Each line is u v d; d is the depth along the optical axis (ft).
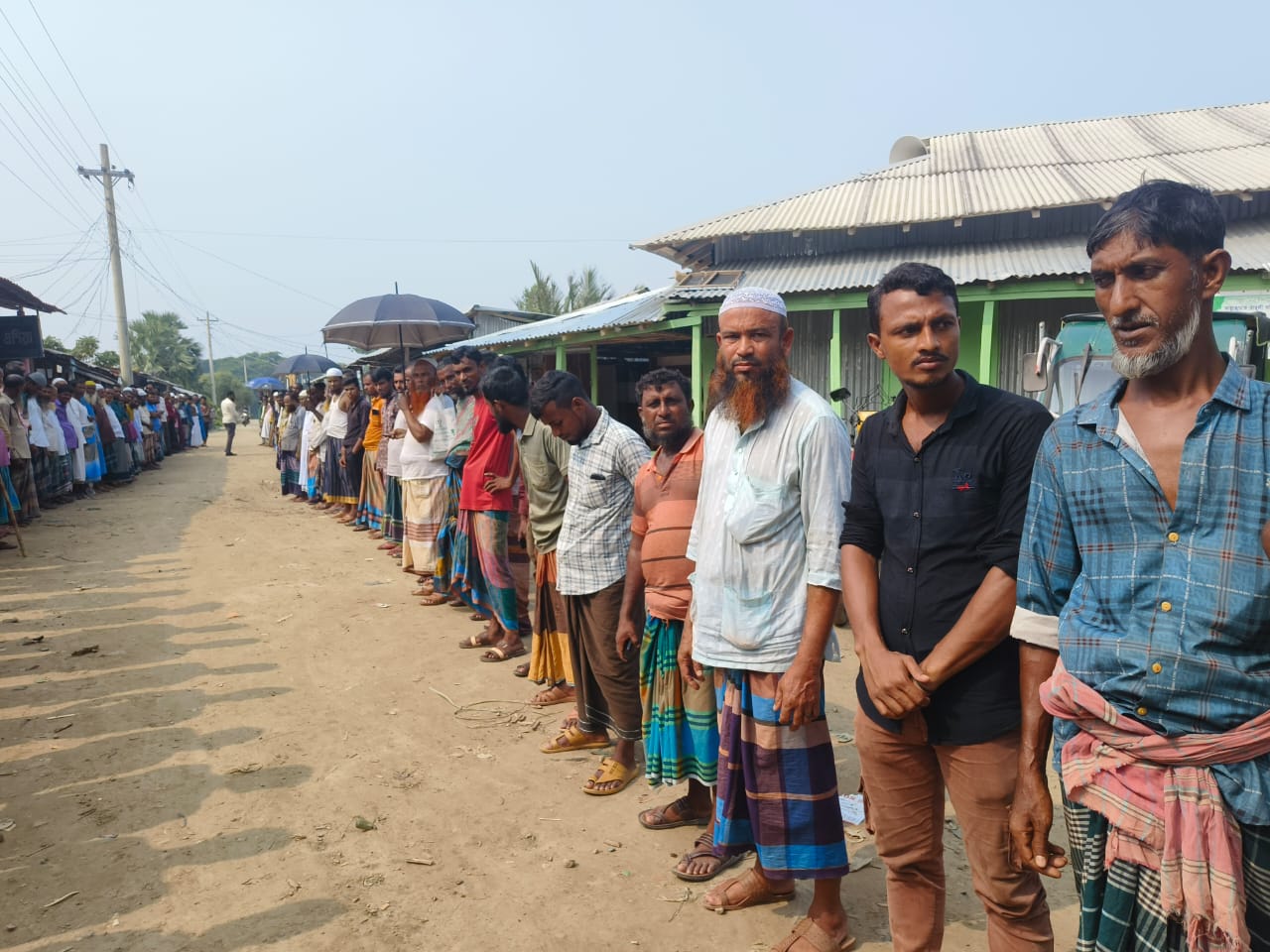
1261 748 4.55
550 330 40.42
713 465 8.76
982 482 6.34
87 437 44.65
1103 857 5.16
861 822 11.30
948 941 8.73
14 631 19.72
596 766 12.95
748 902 9.44
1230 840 4.58
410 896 9.55
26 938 8.80
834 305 32.09
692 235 36.86
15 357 41.83
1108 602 5.01
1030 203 32.45
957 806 6.69
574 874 10.05
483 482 17.48
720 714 8.96
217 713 14.88
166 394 86.99
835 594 7.88
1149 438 4.89
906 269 6.39
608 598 12.01
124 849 10.50
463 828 11.08
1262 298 20.72
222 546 30.55
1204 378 4.82
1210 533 4.63
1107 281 4.90
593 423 12.12
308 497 43.04
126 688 16.07
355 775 12.53
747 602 8.34
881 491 6.90
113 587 24.11
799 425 8.02
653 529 10.48
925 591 6.57
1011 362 32.27
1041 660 5.73
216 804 11.64
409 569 23.84
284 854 10.41
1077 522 5.24
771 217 37.52
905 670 6.49
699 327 33.50
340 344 40.29
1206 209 4.68
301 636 19.48
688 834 11.01
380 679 16.63
